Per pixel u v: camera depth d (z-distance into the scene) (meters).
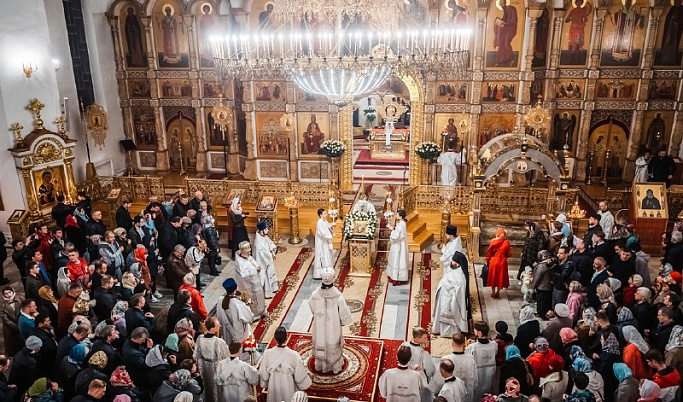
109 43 22.31
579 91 21.19
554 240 13.63
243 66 10.74
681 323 9.33
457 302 11.83
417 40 10.48
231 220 16.22
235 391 8.46
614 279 10.75
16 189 17.64
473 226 16.06
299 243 17.70
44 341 9.35
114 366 8.57
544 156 15.77
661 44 20.36
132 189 20.30
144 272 12.84
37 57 17.81
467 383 8.16
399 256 14.55
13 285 15.07
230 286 10.20
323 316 10.20
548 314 10.40
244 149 22.91
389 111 25.48
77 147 20.55
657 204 16.19
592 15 20.23
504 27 19.80
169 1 21.69
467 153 21.28
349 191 21.09
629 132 21.50
